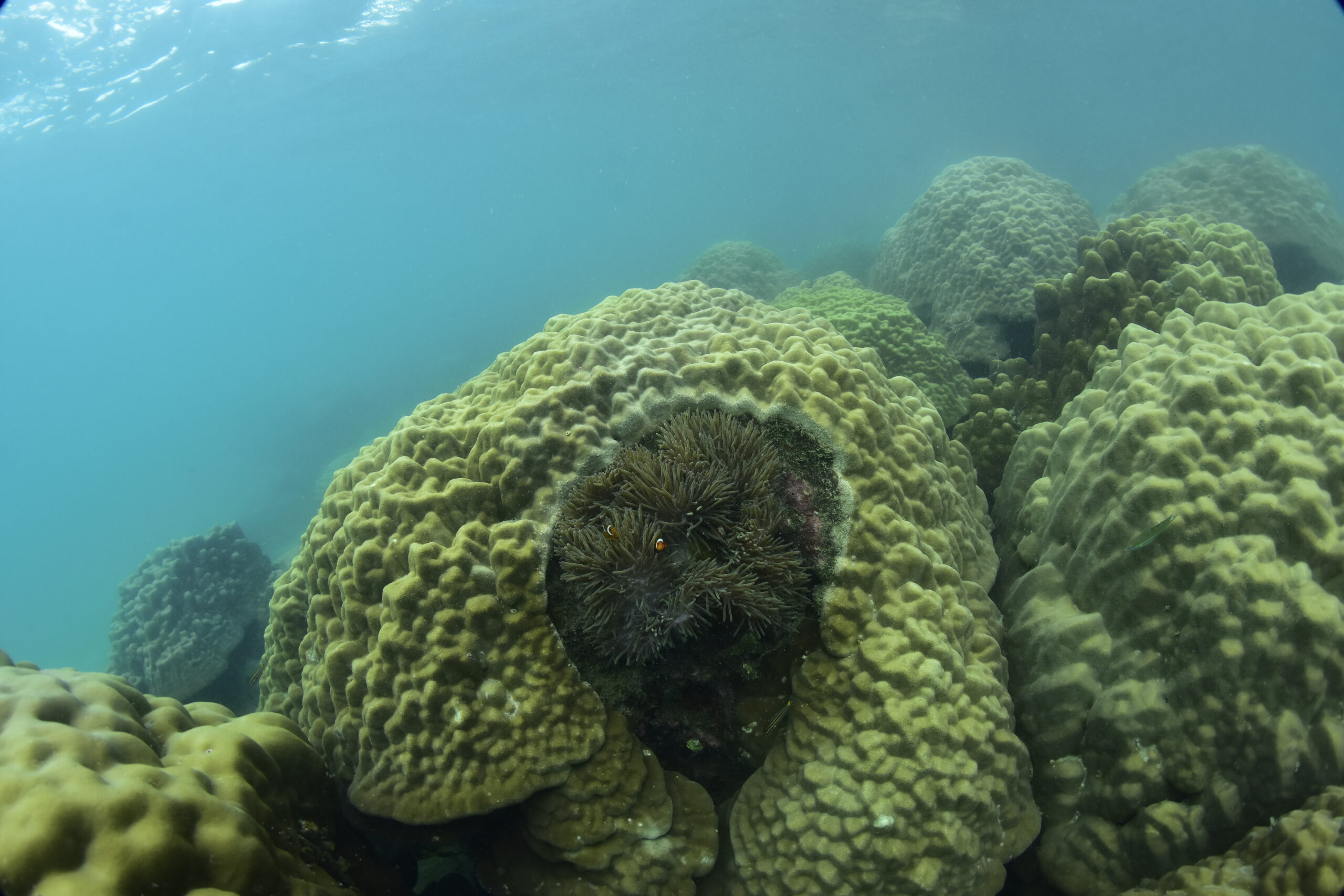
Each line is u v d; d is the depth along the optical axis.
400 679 2.73
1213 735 2.59
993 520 4.23
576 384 3.16
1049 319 5.86
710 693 3.03
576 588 2.85
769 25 42.31
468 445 3.34
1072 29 49.91
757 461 2.93
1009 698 3.01
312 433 35.12
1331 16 54.66
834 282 9.94
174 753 2.42
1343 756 2.41
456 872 3.79
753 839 2.88
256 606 9.84
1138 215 6.15
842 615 2.89
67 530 42.62
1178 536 2.75
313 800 2.80
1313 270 8.66
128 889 1.82
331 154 57.78
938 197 9.38
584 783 2.77
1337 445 2.65
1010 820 2.85
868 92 78.25
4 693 2.22
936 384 6.54
